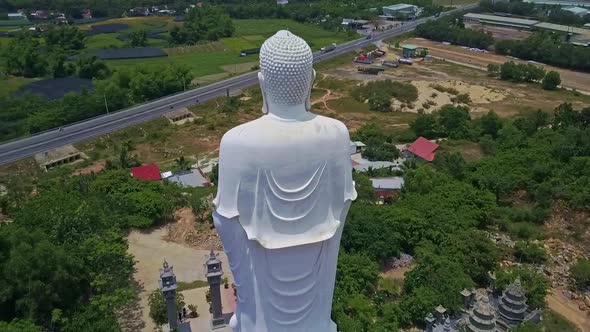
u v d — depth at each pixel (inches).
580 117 2645.2
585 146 2148.1
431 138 2787.9
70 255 1163.9
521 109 3363.7
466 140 2719.0
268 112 652.1
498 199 1903.3
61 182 1974.7
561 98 3673.7
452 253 1409.9
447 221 1552.7
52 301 1092.5
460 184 1806.1
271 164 597.9
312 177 617.0
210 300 1261.1
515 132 2608.3
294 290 661.3
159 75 3693.4
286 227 628.4
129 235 1617.9
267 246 621.0
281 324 681.0
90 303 1130.7
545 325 1240.2
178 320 1197.7
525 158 2085.4
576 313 1307.8
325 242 652.1
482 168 2054.6
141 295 1328.7
